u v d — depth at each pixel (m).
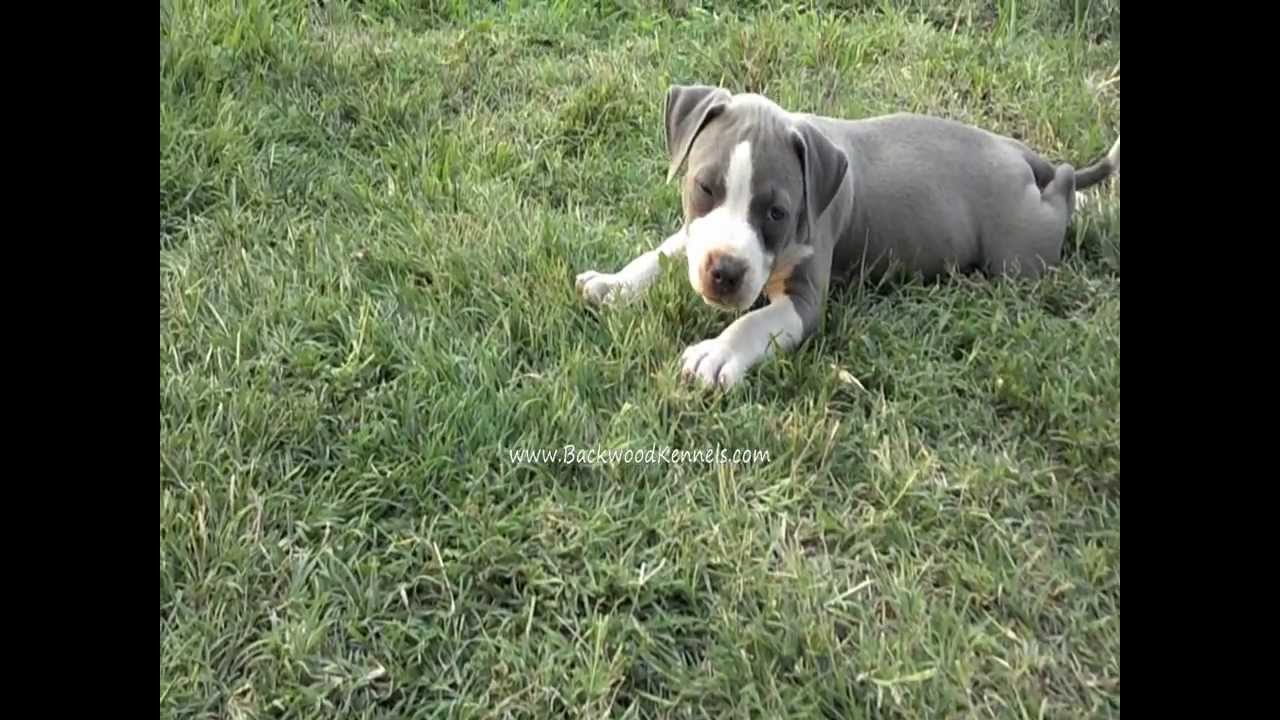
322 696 1.22
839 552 1.33
